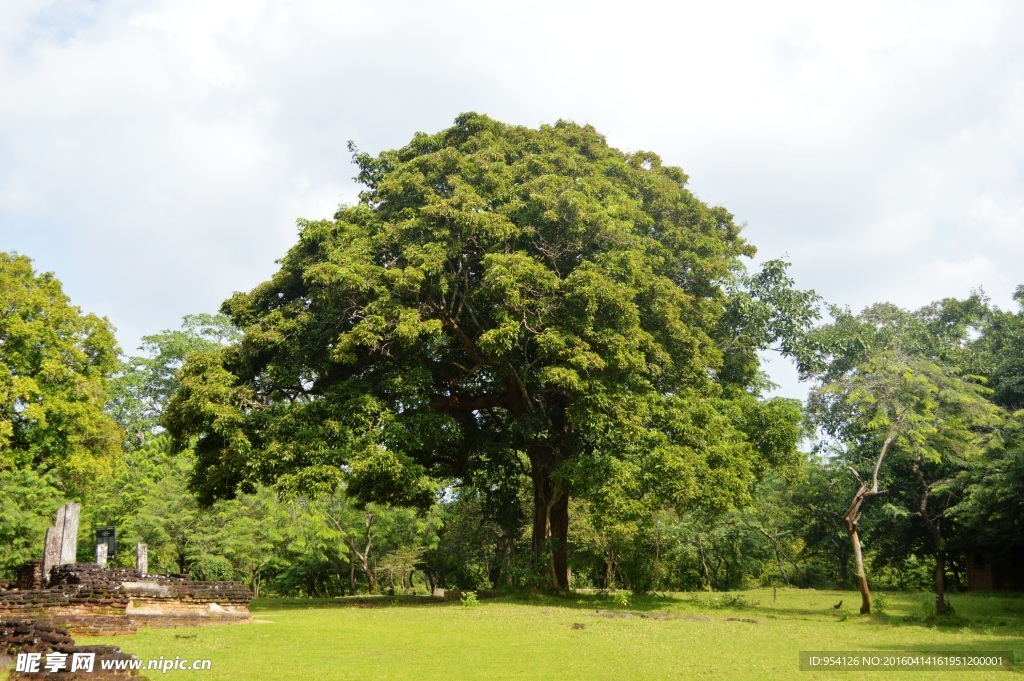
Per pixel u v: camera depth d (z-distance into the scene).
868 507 36.19
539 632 15.40
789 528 42.09
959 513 29.81
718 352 26.09
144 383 44.09
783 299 30.91
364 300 22.39
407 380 22.47
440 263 21.77
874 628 17.28
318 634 14.79
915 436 21.47
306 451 20.50
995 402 33.88
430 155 25.05
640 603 23.17
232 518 31.08
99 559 17.83
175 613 15.86
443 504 42.00
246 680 9.88
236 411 21.38
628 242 23.84
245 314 24.70
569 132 28.48
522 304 21.77
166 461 33.59
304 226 25.00
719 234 30.52
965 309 42.53
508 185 24.50
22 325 29.53
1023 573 32.41
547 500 26.16
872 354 33.03
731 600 25.12
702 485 21.22
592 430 21.91
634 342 22.02
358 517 36.59
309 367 23.95
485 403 26.47
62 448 30.66
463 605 21.66
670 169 30.95
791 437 24.28
